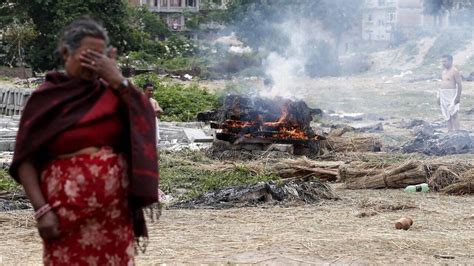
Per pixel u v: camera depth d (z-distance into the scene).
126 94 7.14
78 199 7.09
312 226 14.51
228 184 19.33
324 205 16.81
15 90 42.66
